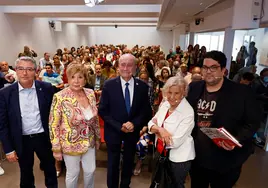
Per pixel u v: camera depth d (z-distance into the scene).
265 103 3.65
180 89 1.51
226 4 5.07
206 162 1.57
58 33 12.02
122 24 15.48
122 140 2.17
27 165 2.06
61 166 2.78
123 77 2.08
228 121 1.47
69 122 1.81
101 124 2.87
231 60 5.62
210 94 1.54
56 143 1.81
